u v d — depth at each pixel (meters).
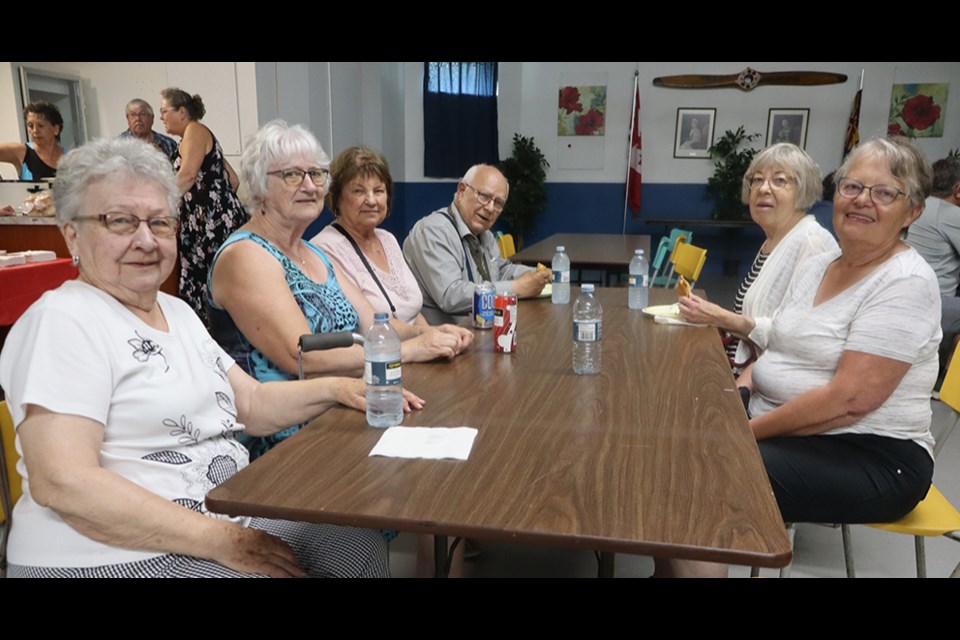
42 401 1.00
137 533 1.02
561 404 1.34
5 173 4.51
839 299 1.67
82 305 1.10
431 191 8.23
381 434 1.19
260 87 4.57
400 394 1.26
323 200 1.78
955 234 3.52
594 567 2.08
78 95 4.52
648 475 1.00
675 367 1.63
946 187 3.58
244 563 1.08
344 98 6.25
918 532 1.51
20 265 2.94
